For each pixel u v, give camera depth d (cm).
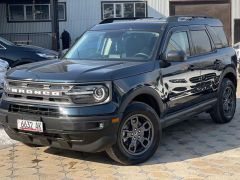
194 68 673
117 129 534
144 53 618
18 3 2480
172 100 626
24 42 2412
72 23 2480
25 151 627
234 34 2452
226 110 780
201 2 2459
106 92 527
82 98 523
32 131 548
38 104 541
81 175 534
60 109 524
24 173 544
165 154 610
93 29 710
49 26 2502
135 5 2509
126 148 557
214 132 725
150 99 595
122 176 528
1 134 707
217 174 531
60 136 532
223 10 2450
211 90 725
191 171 542
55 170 553
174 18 692
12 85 571
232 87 789
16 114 556
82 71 545
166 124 619
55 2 1908
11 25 2495
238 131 729
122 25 683
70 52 683
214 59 730
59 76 536
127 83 548
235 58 804
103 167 560
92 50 664
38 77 546
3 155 611
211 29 759
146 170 547
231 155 602
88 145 530
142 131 575
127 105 547
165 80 609
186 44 680
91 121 517
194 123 787
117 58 627
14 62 1156
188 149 632
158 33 641
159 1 2498
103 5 2495
